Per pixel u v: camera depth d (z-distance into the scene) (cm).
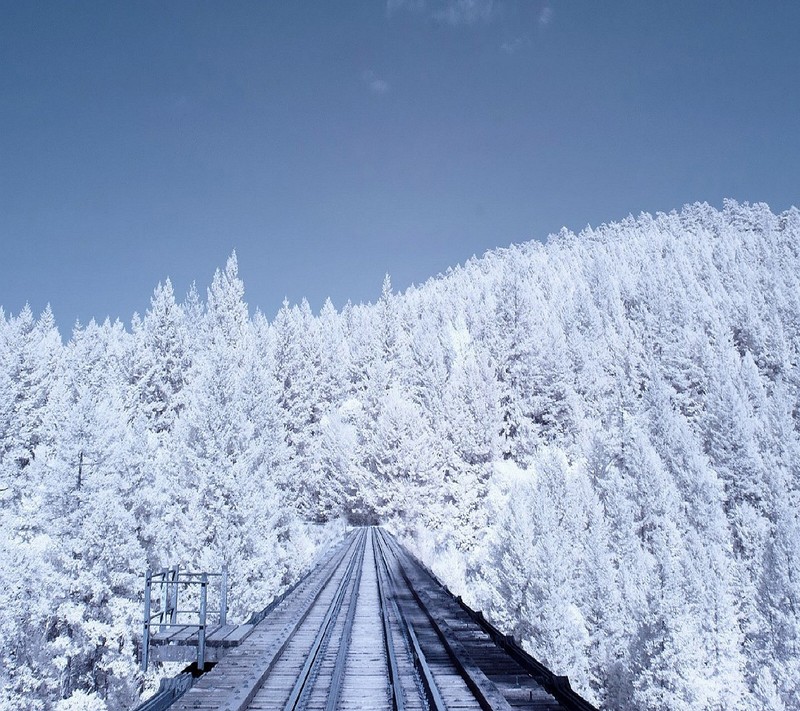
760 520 4459
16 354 6288
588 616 3734
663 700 3011
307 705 826
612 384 7538
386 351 9656
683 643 3094
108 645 2414
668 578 3341
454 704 797
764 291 10275
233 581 2978
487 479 6312
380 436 6344
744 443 5128
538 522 3928
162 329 6600
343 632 1297
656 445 5416
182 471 3525
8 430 5469
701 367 6956
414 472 6109
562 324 9894
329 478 6831
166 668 2539
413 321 12169
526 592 3644
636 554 4094
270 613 1515
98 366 8038
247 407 4725
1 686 2152
